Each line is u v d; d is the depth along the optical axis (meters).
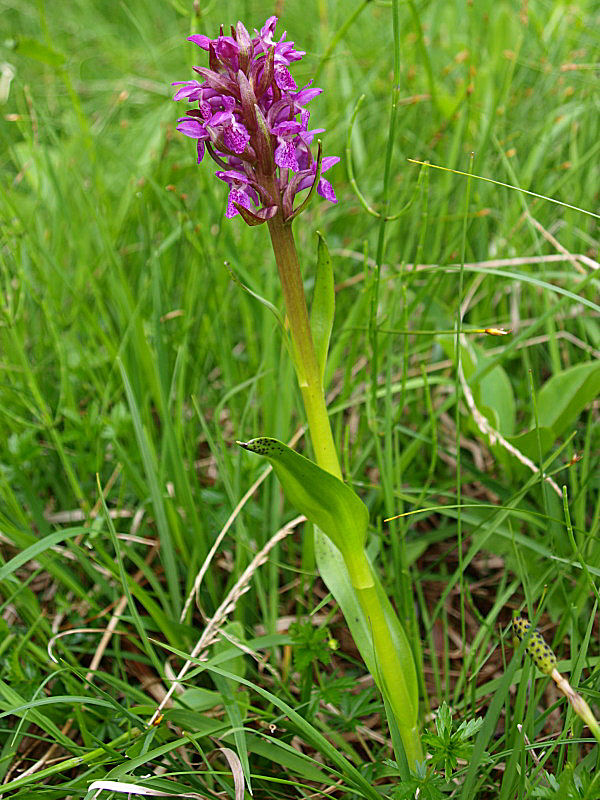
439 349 0.58
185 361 0.52
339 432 0.49
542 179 0.61
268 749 0.37
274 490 0.47
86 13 1.13
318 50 0.78
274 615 0.44
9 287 0.54
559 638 0.41
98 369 0.58
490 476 0.52
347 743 0.41
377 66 0.77
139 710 0.38
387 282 0.59
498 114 0.61
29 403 0.49
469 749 0.33
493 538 0.45
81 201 0.68
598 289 0.54
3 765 0.38
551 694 0.42
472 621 0.47
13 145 0.72
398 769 0.34
